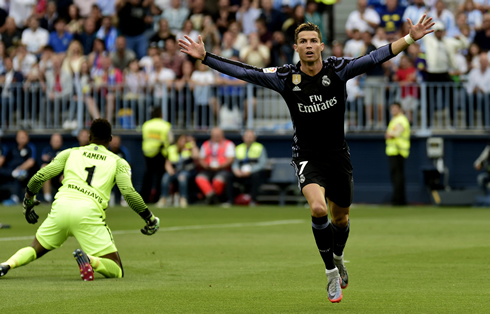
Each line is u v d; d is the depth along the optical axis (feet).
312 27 59.00
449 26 217.77
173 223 138.62
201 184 196.95
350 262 80.89
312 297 57.77
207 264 79.25
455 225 133.59
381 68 214.07
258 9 222.07
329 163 60.44
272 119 209.26
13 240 103.76
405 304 54.34
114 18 228.63
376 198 207.72
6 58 226.58
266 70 60.49
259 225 133.80
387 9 220.23
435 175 201.98
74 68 213.87
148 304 53.98
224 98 208.85
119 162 69.26
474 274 71.20
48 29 236.02
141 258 84.64
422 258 84.53
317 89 59.06
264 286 63.57
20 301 54.85
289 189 199.41
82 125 211.41
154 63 210.38
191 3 228.63
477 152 206.69
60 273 71.51
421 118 206.69
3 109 215.31
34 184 68.03
